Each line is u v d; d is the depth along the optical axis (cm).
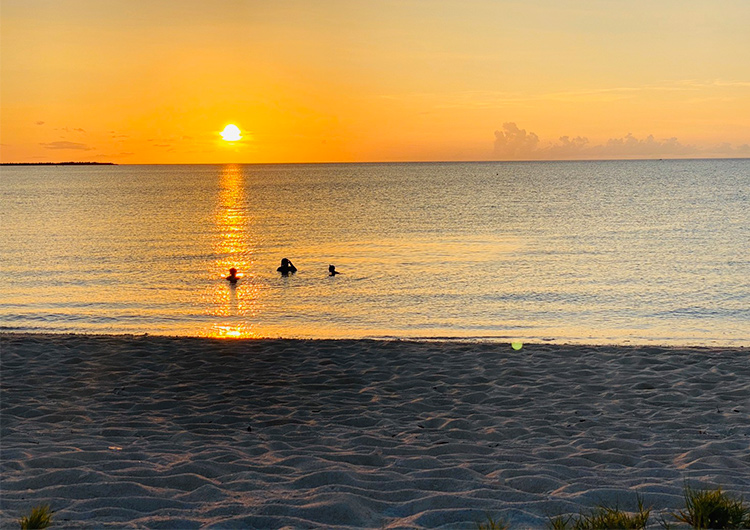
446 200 7200
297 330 1659
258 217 5334
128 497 461
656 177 12912
